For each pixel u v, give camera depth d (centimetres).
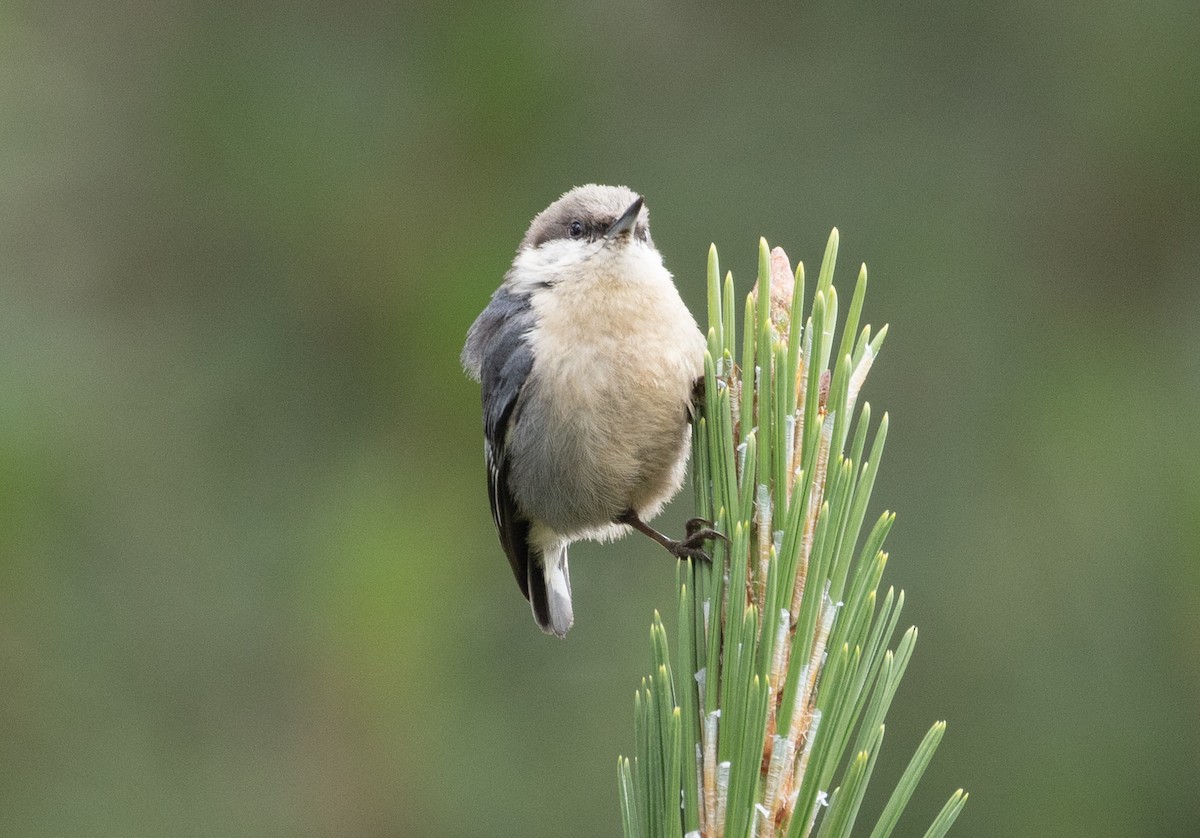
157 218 818
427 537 774
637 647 820
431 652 767
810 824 382
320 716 760
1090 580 803
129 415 791
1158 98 893
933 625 825
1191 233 894
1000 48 928
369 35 825
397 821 754
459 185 820
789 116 921
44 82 831
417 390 798
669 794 376
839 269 900
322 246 806
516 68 824
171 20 835
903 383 883
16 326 796
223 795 747
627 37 900
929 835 375
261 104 806
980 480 851
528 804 764
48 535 755
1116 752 771
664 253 891
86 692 754
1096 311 890
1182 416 833
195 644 764
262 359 806
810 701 398
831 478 420
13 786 741
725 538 428
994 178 914
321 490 787
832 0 941
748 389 443
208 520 780
